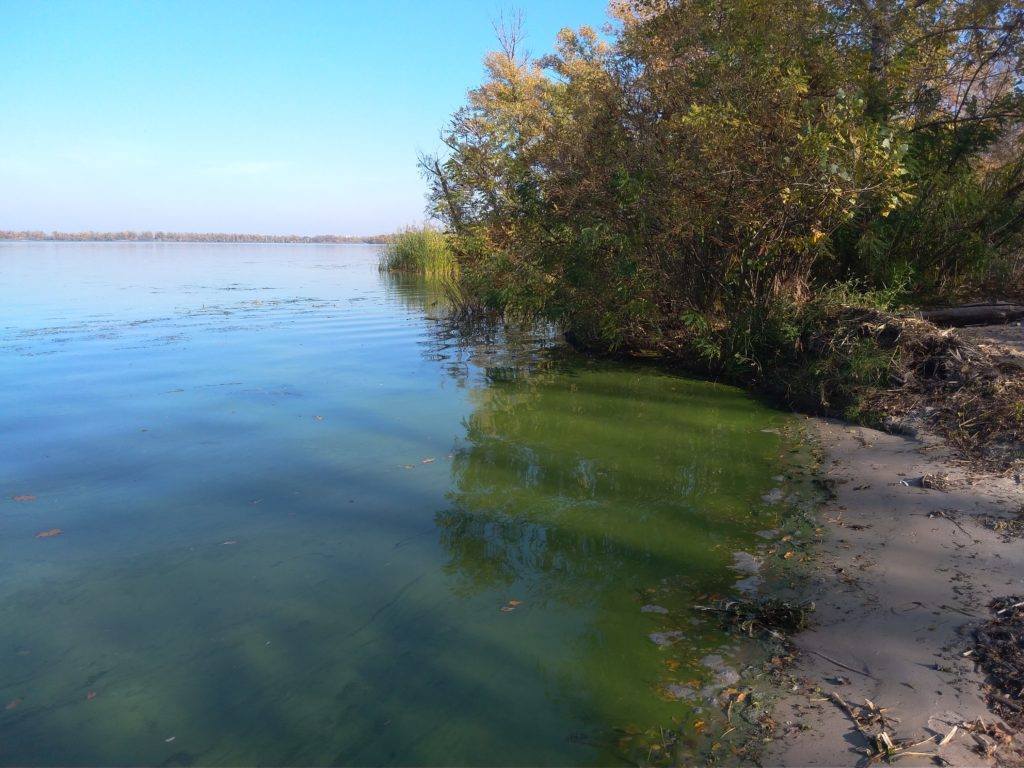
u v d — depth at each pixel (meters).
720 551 3.96
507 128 10.89
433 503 4.64
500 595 3.52
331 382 8.01
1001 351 6.29
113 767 2.41
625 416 6.68
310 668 2.95
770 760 2.42
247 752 2.48
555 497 4.75
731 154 7.19
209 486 4.89
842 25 8.26
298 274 25.72
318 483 4.96
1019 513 4.08
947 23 8.52
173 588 3.58
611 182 8.02
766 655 3.01
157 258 38.53
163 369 8.58
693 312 8.10
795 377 7.00
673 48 8.09
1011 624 3.04
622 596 3.51
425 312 14.07
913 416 5.76
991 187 9.37
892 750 2.40
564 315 9.44
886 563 3.68
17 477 5.04
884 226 8.15
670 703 2.73
